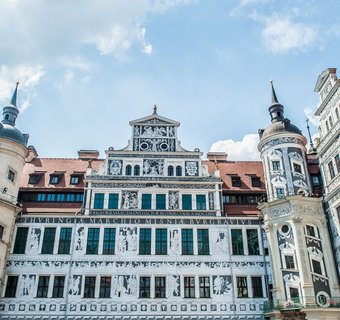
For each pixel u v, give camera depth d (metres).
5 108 42.16
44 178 41.50
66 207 38.72
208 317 34.41
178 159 40.94
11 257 35.72
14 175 38.25
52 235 37.06
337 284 33.25
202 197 39.41
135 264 35.97
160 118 43.06
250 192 40.72
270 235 36.00
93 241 36.84
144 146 41.69
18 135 39.50
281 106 43.47
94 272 35.50
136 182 39.47
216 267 36.31
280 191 38.34
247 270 36.34
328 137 36.53
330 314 31.48
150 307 34.44
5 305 33.88
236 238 37.81
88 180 39.28
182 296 34.97
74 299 34.41
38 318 33.66
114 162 40.44
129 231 37.34
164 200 38.97
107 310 34.16
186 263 36.28
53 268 35.53
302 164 39.69
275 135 40.56
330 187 35.75
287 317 32.44
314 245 34.75
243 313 34.66
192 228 37.84
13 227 36.62
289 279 33.72
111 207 38.31
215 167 44.00
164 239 37.25
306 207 35.91
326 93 38.00
